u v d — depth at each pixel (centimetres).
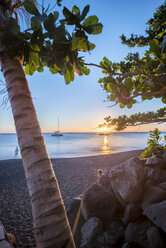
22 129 140
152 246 301
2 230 211
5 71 153
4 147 4731
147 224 357
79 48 154
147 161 479
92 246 343
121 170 445
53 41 133
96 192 449
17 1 188
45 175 135
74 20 124
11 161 1786
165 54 172
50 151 3419
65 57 144
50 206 130
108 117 277
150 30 351
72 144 5494
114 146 4466
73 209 471
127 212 382
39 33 133
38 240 129
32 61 152
